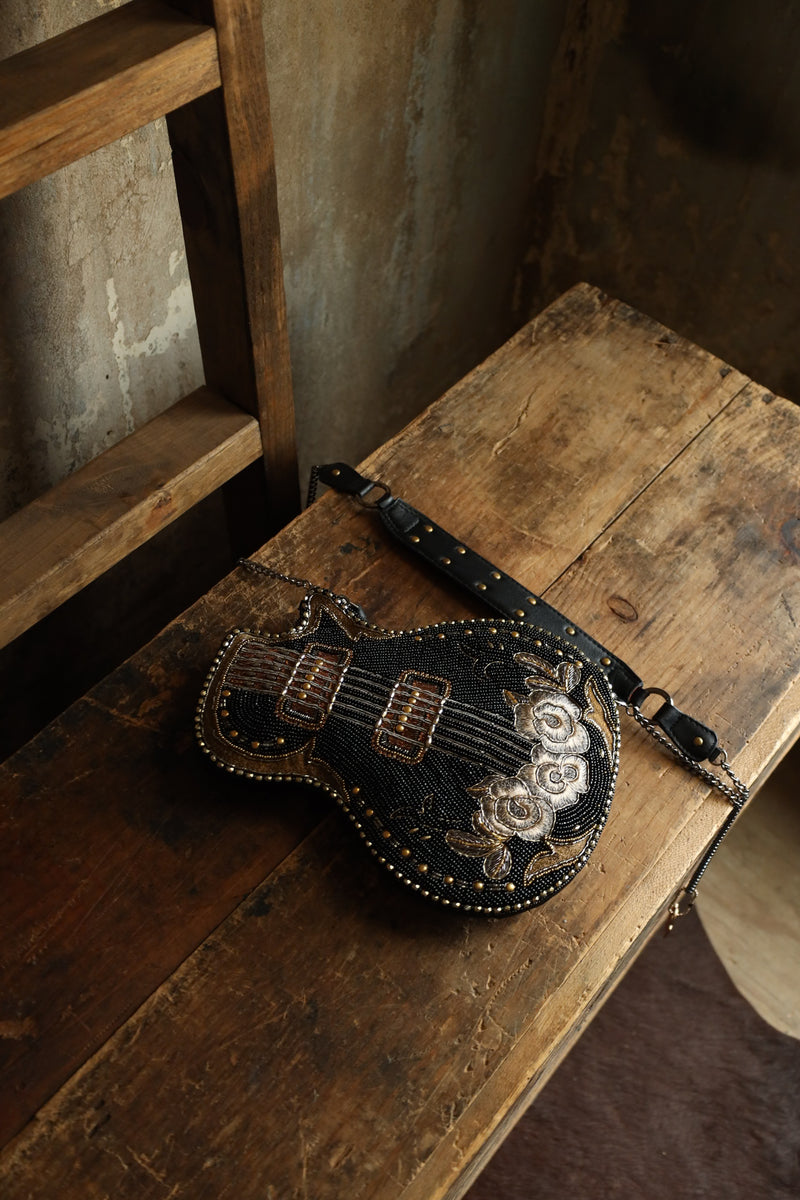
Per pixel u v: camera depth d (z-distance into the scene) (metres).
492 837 0.70
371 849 0.70
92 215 0.83
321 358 1.17
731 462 0.91
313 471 0.88
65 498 0.83
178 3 0.66
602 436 0.92
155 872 0.72
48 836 0.73
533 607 0.82
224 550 1.21
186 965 0.70
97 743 0.76
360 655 0.75
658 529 0.87
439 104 1.06
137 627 1.18
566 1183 1.05
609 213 1.27
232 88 0.69
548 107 1.22
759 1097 1.10
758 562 0.86
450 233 1.21
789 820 1.26
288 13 0.86
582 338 0.97
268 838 0.74
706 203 1.18
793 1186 1.06
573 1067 1.11
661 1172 1.06
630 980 1.15
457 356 1.40
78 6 0.74
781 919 1.20
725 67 1.07
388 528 0.85
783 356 1.24
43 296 0.84
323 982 0.70
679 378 0.95
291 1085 0.67
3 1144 0.65
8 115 0.62
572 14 1.13
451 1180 0.66
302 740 0.73
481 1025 0.69
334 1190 0.65
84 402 0.94
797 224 1.12
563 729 0.73
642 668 0.82
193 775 0.75
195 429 0.87
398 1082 0.68
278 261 0.80
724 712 0.81
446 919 0.72
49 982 0.69
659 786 0.78
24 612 0.80
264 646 0.75
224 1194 0.65
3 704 1.09
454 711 0.73
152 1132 0.66
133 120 0.66
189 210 0.77
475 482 0.89
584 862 0.72
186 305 0.97
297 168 0.97
